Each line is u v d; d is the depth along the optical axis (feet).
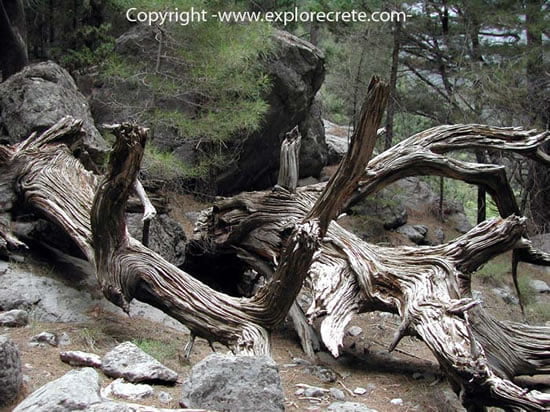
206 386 12.29
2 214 21.34
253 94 28.68
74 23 38.78
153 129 28.89
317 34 48.55
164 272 17.72
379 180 24.73
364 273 20.75
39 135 24.16
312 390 17.11
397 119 46.32
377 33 38.55
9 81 25.89
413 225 39.37
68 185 21.34
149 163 25.40
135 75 27.43
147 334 19.10
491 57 44.09
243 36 27.76
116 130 16.14
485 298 33.24
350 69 37.86
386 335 25.66
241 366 12.53
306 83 33.99
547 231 44.39
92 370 11.42
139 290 17.88
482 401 15.39
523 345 20.36
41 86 25.32
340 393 17.31
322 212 15.60
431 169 25.45
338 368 20.80
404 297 19.63
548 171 43.19
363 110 14.30
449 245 20.92
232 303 16.89
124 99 30.40
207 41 27.14
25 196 21.36
